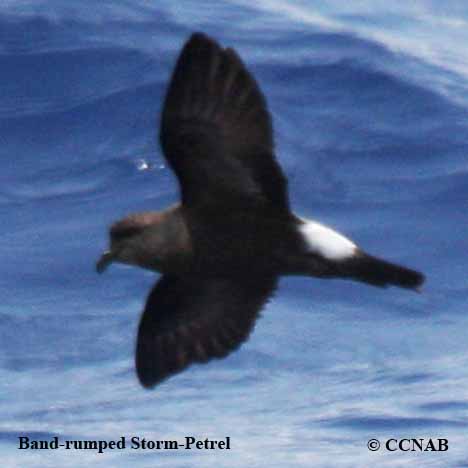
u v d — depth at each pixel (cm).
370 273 1009
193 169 1000
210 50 973
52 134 2072
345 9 2525
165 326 1106
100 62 2203
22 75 2169
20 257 1841
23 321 1734
